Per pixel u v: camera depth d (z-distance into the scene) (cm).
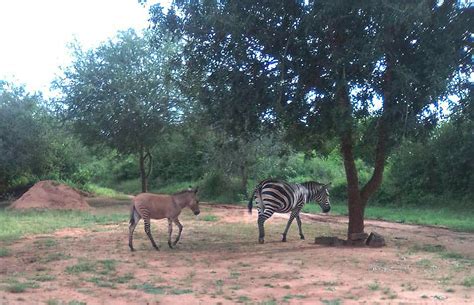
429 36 1241
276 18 1269
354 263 1081
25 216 2081
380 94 1266
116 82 2673
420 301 745
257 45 1308
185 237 1549
